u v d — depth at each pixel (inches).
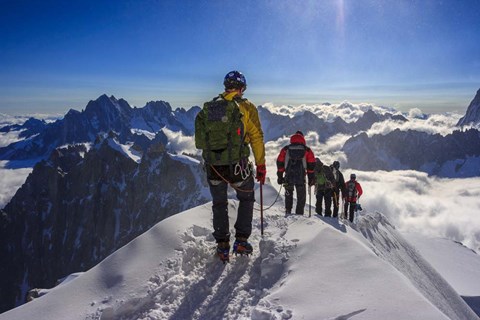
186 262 215.8
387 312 144.3
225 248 218.7
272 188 529.3
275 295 169.5
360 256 185.6
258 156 226.5
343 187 615.8
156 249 223.6
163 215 6771.7
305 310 155.9
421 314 140.6
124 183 7760.8
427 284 561.3
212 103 216.5
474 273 1289.4
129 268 213.0
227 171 217.8
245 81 224.4
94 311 190.5
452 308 530.9
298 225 248.8
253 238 249.1
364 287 163.0
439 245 1646.2
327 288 167.2
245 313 174.7
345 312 149.0
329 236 210.1
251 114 219.8
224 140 213.2
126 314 186.9
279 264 201.2
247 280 201.6
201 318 179.2
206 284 201.9
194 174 7130.9
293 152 401.1
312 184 406.6
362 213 865.5
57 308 196.7
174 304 188.2
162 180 7244.1
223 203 224.5
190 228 244.7
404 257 653.9
